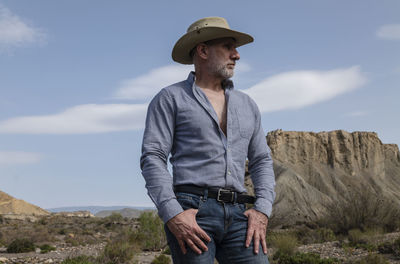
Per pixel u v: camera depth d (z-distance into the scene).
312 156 151.00
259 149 2.56
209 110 2.32
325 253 13.23
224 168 2.26
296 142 152.88
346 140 154.00
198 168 2.25
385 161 157.50
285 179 123.06
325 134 156.12
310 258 11.38
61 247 22.45
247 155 2.61
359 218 20.00
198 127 2.29
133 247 16.14
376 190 136.50
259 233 2.24
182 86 2.44
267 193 2.38
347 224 19.94
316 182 135.75
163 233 19.88
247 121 2.46
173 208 2.09
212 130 2.30
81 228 42.00
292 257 11.78
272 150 150.75
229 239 2.23
